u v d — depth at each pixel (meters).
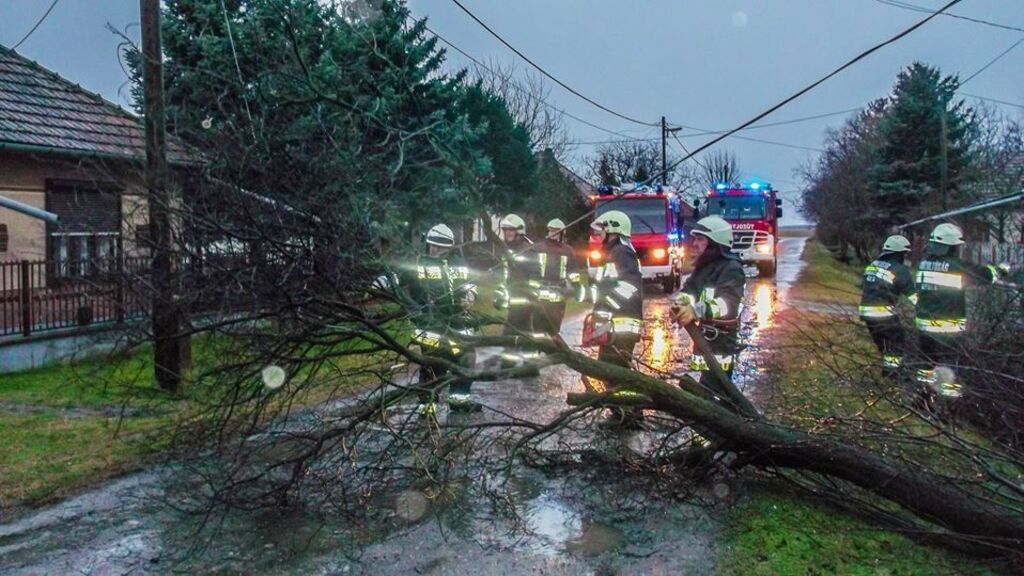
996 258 15.11
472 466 5.36
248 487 4.80
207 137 5.10
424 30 15.12
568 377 8.86
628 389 4.90
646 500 4.79
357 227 4.81
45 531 4.36
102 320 9.12
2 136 11.27
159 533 4.34
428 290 5.24
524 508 4.74
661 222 20.88
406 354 5.01
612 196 21.09
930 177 29.14
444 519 4.55
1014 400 4.86
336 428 4.80
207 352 5.10
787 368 7.45
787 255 46.62
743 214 27.14
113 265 5.17
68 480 5.14
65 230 12.80
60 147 11.87
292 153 4.87
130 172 5.74
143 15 6.88
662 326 12.12
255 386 4.85
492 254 6.39
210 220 4.69
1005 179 21.31
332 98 5.21
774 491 4.93
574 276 7.82
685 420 4.88
